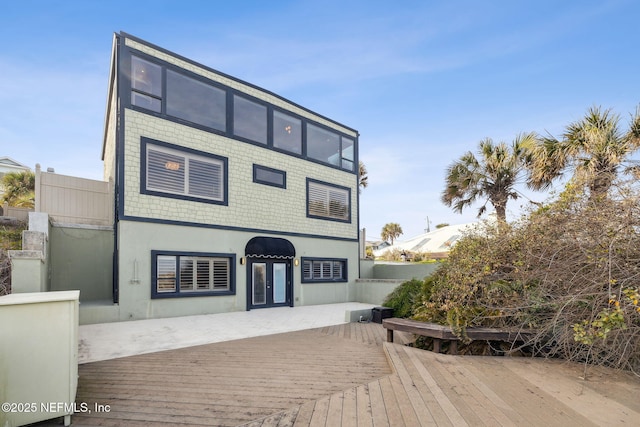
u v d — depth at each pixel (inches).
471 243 275.4
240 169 533.6
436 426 125.7
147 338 311.7
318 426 128.9
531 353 226.7
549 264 206.8
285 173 593.6
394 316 420.2
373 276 750.5
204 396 164.6
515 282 231.1
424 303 276.8
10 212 498.6
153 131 448.8
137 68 445.1
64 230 455.5
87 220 476.4
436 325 239.3
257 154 557.6
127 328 362.0
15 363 127.4
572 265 196.7
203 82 504.4
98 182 489.1
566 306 190.2
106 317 397.4
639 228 182.9
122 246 414.0
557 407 141.0
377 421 131.6
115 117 448.1
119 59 428.5
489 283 238.7
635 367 182.4
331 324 394.9
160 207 446.6
